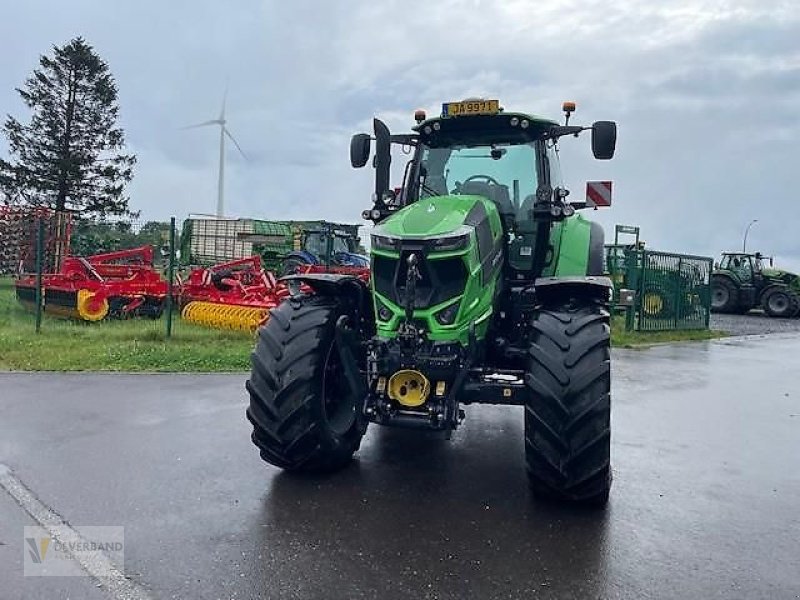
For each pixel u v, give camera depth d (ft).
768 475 16.48
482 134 17.85
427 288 13.75
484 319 14.37
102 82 128.47
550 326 13.69
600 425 12.79
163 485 14.26
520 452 17.49
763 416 23.40
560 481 13.05
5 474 14.71
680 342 48.16
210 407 21.27
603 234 22.17
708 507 14.06
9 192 123.03
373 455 16.88
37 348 30.76
